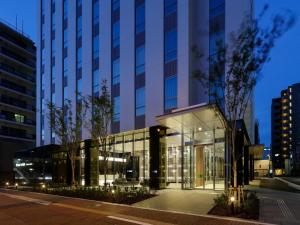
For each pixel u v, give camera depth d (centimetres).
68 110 3086
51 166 3662
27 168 4291
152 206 1454
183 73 2161
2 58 6197
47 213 1438
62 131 2634
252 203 1250
